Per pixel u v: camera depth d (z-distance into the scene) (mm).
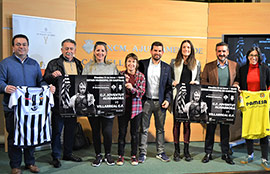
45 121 2516
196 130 3873
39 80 2641
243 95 2900
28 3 3262
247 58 2979
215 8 3746
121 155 2838
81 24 3561
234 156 3197
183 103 2871
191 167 2779
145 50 3705
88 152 3250
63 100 2658
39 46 3266
